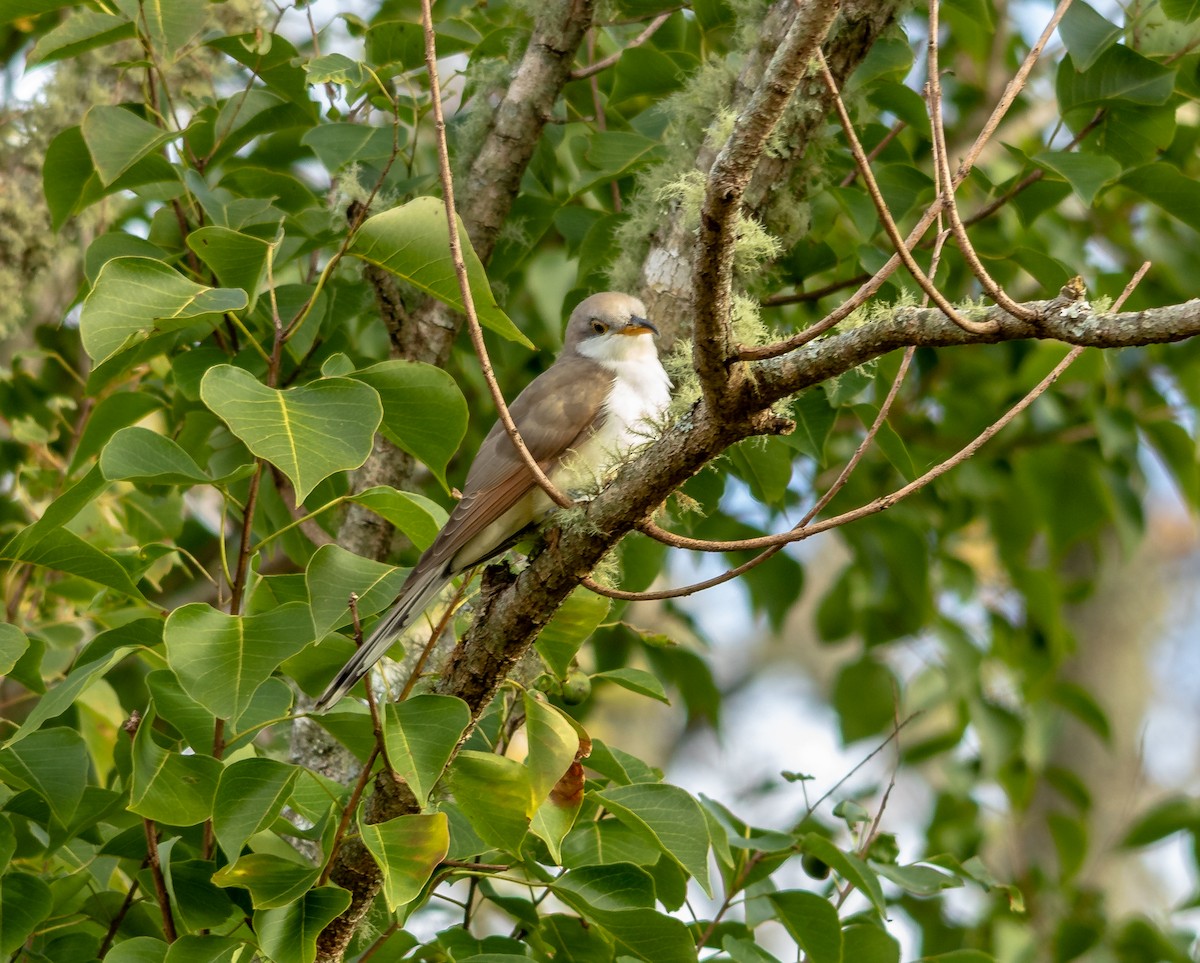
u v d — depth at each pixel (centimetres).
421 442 667
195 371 856
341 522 991
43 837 774
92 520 984
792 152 835
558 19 946
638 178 934
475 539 802
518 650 653
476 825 628
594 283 1067
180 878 649
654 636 820
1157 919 1220
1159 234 1230
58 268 1208
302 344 913
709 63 900
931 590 1266
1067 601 1373
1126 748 1580
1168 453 1270
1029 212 960
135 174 861
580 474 700
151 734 728
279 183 999
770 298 984
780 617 1267
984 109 1330
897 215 941
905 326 528
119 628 683
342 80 799
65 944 707
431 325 947
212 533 1174
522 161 955
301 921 593
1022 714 1312
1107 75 899
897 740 905
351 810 600
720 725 1235
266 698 659
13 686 1121
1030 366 1194
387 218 633
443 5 1088
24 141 1119
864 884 785
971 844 1252
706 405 573
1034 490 1279
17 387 1082
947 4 976
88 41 819
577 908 689
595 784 761
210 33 883
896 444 926
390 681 844
